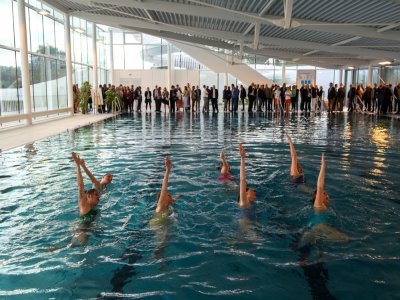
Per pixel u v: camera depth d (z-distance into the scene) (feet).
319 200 16.46
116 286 10.50
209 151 31.96
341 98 83.61
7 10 50.03
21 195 18.85
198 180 21.80
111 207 17.01
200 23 59.36
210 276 11.02
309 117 69.05
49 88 66.08
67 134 42.86
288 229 14.44
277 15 46.85
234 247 12.93
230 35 63.41
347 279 10.80
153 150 32.35
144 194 19.06
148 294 10.10
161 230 14.38
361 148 33.73
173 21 60.18
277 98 82.89
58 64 70.69
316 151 32.22
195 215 15.93
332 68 103.24
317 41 64.69
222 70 102.22
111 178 20.95
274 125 54.54
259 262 11.85
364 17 45.55
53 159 28.04
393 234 14.05
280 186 20.51
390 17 44.78
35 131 45.11
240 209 16.62
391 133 44.39
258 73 102.53
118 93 81.05
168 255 12.37
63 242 13.38
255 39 53.67
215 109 89.20
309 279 10.82
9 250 12.75
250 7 44.57
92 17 65.05
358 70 102.22
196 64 109.19
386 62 82.99
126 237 13.78
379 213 16.30
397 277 10.89
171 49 108.27
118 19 62.54
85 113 76.28
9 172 23.75
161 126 52.70
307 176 23.06
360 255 12.29
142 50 110.22
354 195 18.97
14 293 10.17
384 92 72.90
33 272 11.28
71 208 16.88
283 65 110.42
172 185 20.70
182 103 86.99
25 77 50.78
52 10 67.56
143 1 45.62
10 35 50.96
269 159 28.50
